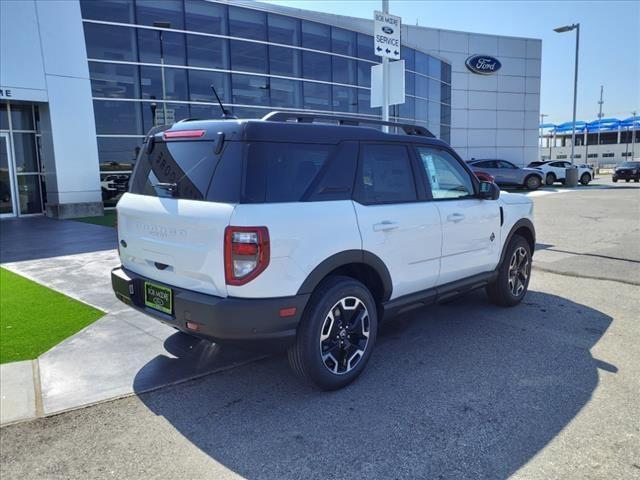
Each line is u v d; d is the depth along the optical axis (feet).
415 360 13.71
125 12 55.98
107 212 55.93
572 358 13.71
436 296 14.67
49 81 49.88
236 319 10.18
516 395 11.59
